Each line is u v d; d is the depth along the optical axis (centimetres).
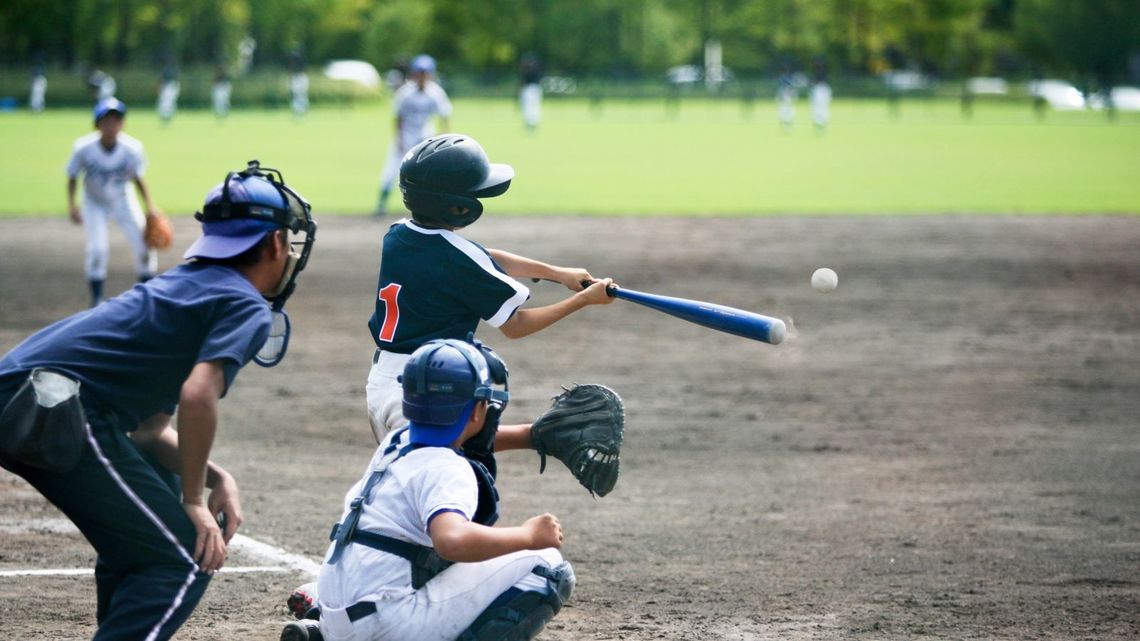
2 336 2827
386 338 1205
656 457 1988
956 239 4581
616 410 1131
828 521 1656
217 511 1049
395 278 1205
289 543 1545
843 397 2420
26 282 3553
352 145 8969
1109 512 1703
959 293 3553
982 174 7062
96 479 952
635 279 3656
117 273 3744
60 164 7094
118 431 968
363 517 978
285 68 17700
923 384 2536
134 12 16625
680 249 4253
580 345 2898
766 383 2536
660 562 1485
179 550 971
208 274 990
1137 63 19138
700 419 2241
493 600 996
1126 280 3778
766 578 1427
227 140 9375
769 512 1698
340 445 2045
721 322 1150
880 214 5294
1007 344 2928
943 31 19312
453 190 1177
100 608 1073
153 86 14875
